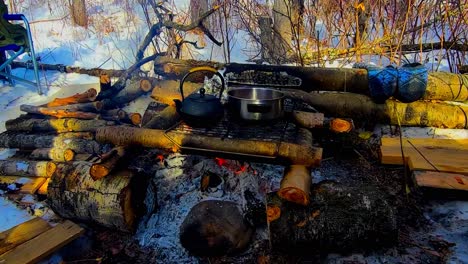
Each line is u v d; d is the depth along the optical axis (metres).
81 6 3.17
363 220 0.83
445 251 0.84
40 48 2.70
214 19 2.29
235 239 0.88
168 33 1.93
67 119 1.41
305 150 0.92
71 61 2.43
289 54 2.03
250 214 0.96
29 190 1.14
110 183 0.93
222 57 2.28
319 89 1.47
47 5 3.78
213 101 1.04
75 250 0.92
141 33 2.72
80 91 1.92
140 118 1.49
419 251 0.85
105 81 1.61
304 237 0.84
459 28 1.83
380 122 1.40
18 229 0.93
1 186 1.19
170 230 0.97
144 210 0.99
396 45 1.88
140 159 1.18
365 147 1.27
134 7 3.26
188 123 1.05
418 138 1.27
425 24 1.82
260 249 0.90
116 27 3.07
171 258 0.90
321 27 2.35
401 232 0.91
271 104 1.03
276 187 1.03
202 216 0.91
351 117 1.40
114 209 0.91
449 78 1.40
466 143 1.21
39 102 1.79
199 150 0.98
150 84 1.63
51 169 1.18
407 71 1.35
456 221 0.93
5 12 1.79
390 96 1.37
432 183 1.00
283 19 2.09
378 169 1.17
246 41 2.34
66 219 1.01
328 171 1.17
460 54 1.80
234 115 1.08
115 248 0.94
